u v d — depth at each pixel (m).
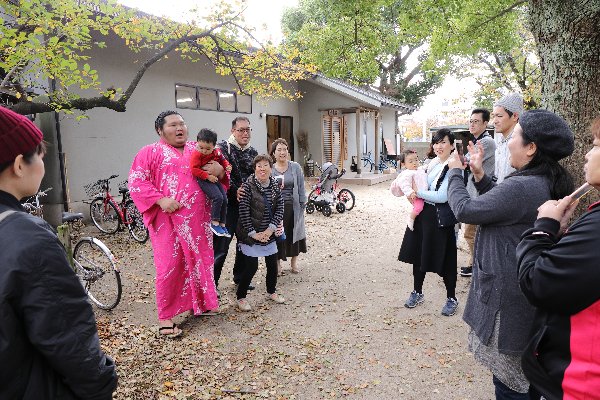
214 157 3.99
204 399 2.90
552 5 3.69
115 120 9.52
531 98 12.73
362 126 19.61
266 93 8.26
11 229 1.15
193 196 3.85
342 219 9.59
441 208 3.98
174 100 11.08
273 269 4.59
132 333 3.91
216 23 6.15
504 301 1.90
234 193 4.67
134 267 6.06
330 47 11.32
